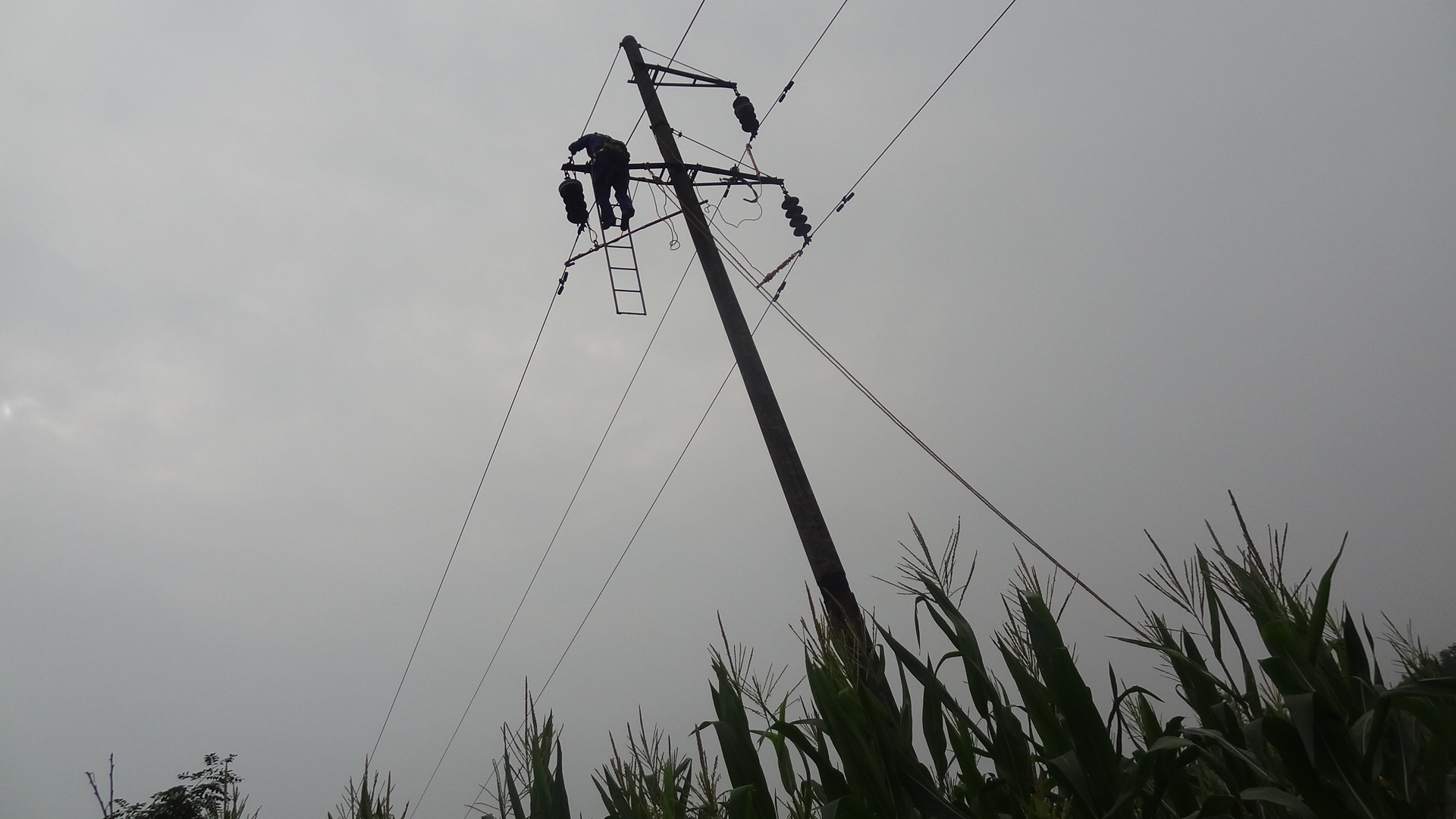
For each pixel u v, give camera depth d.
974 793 3.89
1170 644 4.28
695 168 9.90
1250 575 4.04
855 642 4.41
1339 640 3.72
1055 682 3.62
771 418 7.91
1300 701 3.21
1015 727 3.93
